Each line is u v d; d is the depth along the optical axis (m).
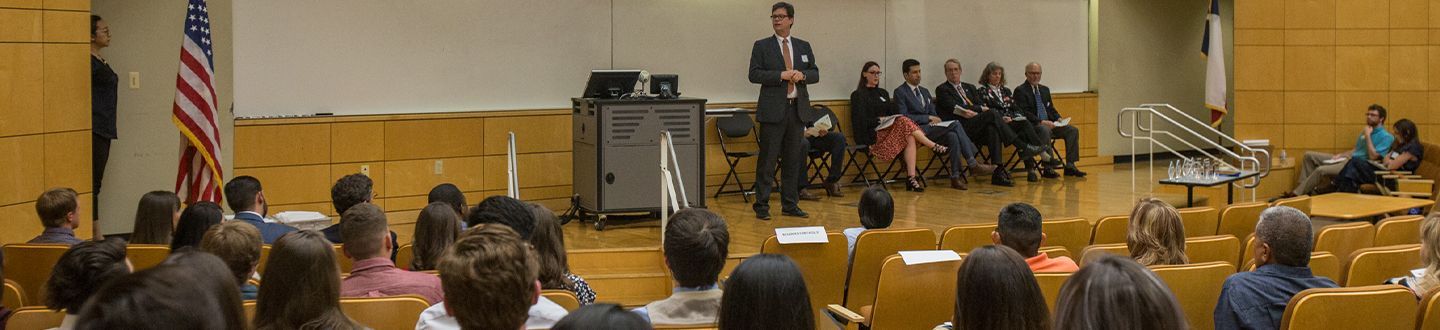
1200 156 14.37
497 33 9.77
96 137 7.82
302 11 8.95
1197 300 4.21
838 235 5.48
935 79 11.99
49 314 3.18
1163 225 4.55
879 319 4.56
